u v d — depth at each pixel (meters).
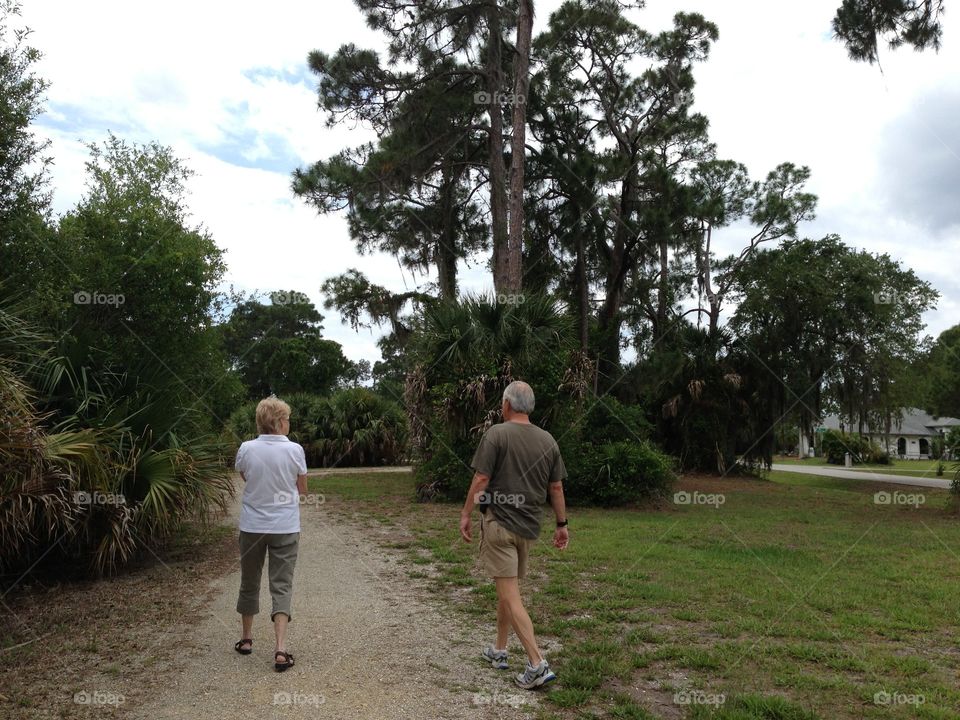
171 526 7.12
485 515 4.28
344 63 17.66
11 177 6.95
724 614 5.57
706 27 23.84
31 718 3.50
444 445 13.32
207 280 8.79
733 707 3.73
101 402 6.94
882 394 23.22
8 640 4.71
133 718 3.52
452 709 3.72
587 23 23.19
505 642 4.36
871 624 5.32
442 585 6.41
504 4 18.84
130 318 8.18
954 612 5.70
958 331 35.34
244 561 4.43
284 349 45.06
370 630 5.05
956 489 13.59
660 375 22.84
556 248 24.81
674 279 27.81
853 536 10.14
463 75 18.83
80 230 8.03
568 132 24.39
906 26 10.22
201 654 4.48
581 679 4.05
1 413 4.98
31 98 6.97
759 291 23.56
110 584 6.29
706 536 9.87
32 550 6.23
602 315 25.20
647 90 24.67
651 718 3.60
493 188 18.53
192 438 7.64
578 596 6.09
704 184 25.05
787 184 28.67
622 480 13.66
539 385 13.18
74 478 5.71
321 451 24.36
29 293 6.83
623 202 22.12
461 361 13.32
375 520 10.66
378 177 18.12
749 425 24.89
